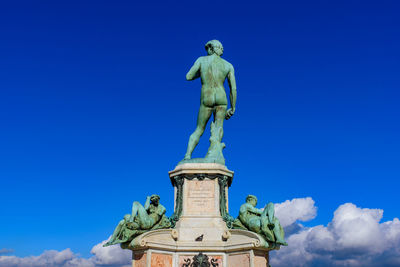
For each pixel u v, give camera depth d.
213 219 13.75
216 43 15.98
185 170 14.24
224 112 15.53
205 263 13.04
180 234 13.48
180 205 14.01
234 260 13.02
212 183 14.21
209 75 15.59
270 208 13.48
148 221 13.49
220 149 14.95
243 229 13.54
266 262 13.22
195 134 15.38
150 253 12.76
